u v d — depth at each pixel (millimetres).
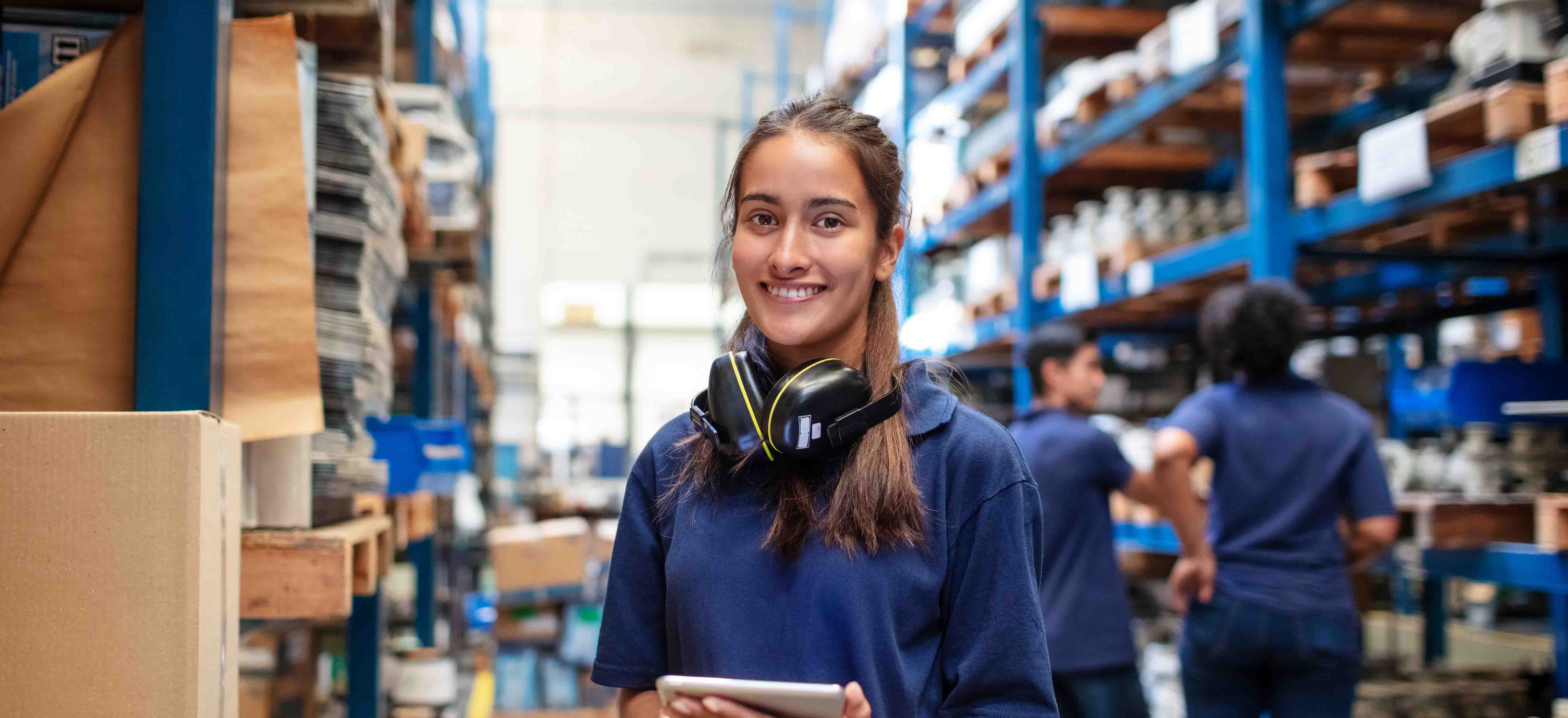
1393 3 3869
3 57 1530
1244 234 3633
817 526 1138
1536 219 3535
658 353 14523
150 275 1440
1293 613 2729
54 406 1447
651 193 14719
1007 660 1119
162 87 1454
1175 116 4859
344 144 1769
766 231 1187
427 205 2980
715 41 14789
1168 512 2934
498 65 14578
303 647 3186
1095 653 3057
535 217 14539
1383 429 4898
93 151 1468
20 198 1441
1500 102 2625
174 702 1098
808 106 1220
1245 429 2848
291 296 1557
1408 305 5246
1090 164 5574
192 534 1111
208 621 1140
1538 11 2756
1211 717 2881
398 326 4051
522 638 5480
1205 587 2881
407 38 3699
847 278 1174
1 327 1447
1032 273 5387
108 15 1551
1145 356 6586
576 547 5555
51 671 1093
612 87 14727
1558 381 3535
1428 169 2846
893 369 1223
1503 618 7355
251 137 1560
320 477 1697
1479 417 3471
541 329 14391
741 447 1145
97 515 1106
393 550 2639
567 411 14266
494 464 9609
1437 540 2814
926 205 6469
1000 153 5789
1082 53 5793
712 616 1138
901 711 1104
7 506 1101
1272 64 3498
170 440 1116
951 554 1158
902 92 6195
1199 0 4531
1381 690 3561
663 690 978
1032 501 1182
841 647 1107
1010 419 6828
